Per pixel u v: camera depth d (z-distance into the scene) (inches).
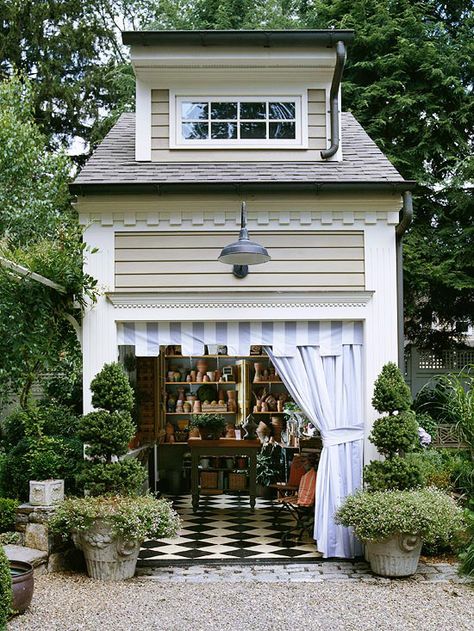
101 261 310.7
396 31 636.1
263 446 469.4
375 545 279.3
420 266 567.8
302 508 370.0
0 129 422.9
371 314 309.9
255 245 269.3
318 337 312.7
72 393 446.9
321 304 309.4
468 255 568.1
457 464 356.2
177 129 349.1
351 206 311.9
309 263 312.5
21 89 494.3
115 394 289.3
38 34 770.8
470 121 617.3
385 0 649.6
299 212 312.2
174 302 307.4
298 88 353.1
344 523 281.4
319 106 352.8
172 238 312.7
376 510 270.2
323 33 337.4
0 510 299.3
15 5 744.3
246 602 248.8
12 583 229.1
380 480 287.0
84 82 797.2
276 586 268.2
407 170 607.8
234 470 461.7
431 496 280.1
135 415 406.3
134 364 409.4
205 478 466.3
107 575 274.2
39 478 300.5
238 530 367.6
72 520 267.7
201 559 307.0
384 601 249.9
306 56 341.7
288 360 312.0
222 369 512.7
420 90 621.6
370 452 307.0
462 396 363.9
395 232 316.2
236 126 352.8
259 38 337.7
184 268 311.4
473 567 279.3
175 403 499.2
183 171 327.3
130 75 752.3
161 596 255.1
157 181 306.5
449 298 600.4
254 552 319.6
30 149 442.3
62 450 319.3
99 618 231.3
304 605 245.6
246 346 311.9
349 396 312.3
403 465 288.0
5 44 744.3
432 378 541.0
